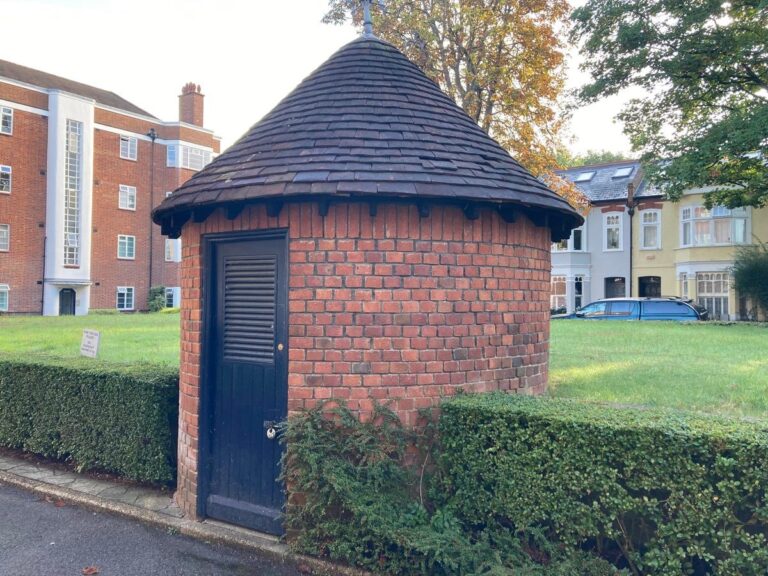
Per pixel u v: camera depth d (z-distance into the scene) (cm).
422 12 1998
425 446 406
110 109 3300
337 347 407
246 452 448
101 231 3256
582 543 362
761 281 2319
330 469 388
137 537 455
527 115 2016
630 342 1134
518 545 356
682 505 310
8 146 2847
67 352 1111
